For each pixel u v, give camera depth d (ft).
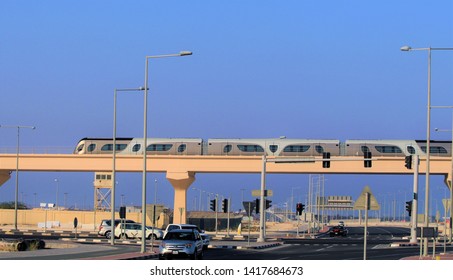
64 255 174.29
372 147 375.25
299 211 313.53
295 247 256.52
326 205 506.07
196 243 169.37
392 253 212.84
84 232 367.04
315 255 198.49
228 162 383.45
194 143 389.19
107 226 301.22
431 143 376.27
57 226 442.91
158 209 192.95
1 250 193.36
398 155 372.38
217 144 387.55
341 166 378.73
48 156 390.42
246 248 237.86
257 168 381.60
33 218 480.64
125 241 261.24
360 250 232.12
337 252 217.15
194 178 396.98
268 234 419.95
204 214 589.32
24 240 203.82
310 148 379.14
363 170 376.27
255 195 286.25
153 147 389.60
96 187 501.56
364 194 114.21
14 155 390.01
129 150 389.39
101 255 176.14
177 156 386.11
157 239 287.69
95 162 389.39
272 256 192.44
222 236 347.97
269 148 383.04
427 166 205.98
